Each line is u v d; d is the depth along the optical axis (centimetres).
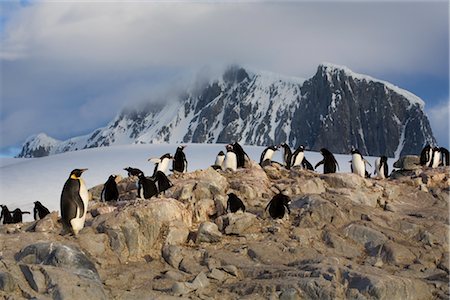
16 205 3366
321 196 1467
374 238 1251
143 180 1487
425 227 1319
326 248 1221
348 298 984
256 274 1088
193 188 1480
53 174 4753
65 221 1155
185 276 1082
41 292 908
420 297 1034
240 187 1565
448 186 1666
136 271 1095
